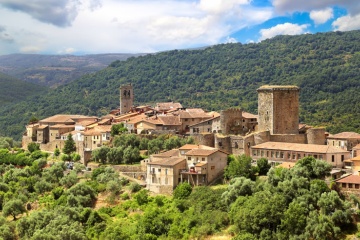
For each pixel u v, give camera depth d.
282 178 178.25
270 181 178.25
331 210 156.75
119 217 196.62
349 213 155.12
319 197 161.62
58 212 194.25
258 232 159.75
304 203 159.25
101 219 193.25
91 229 185.50
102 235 178.50
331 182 168.50
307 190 164.88
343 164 195.38
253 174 198.88
